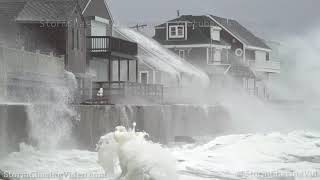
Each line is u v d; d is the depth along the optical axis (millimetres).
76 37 69812
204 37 121625
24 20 67375
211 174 40281
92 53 76125
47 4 69250
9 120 43094
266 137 71250
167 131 66125
